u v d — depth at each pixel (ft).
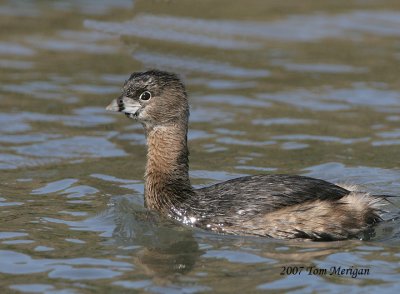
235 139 60.29
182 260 39.63
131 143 60.29
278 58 78.28
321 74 74.59
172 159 46.29
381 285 36.27
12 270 38.42
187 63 75.92
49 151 57.93
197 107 67.00
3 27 85.10
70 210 47.26
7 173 53.67
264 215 42.73
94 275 37.81
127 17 87.66
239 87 71.67
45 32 84.28
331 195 43.65
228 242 42.01
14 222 45.16
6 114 64.59
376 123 63.31
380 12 90.94
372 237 42.52
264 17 89.35
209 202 44.47
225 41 81.87
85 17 88.28
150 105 46.34
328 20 88.79
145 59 76.84
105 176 53.47
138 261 39.60
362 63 77.15
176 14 88.53
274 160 55.88
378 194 48.62
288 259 39.45
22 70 74.59
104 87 70.64
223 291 35.81
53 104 67.10
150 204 46.55
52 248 41.34
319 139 60.08
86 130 62.44
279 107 67.05
